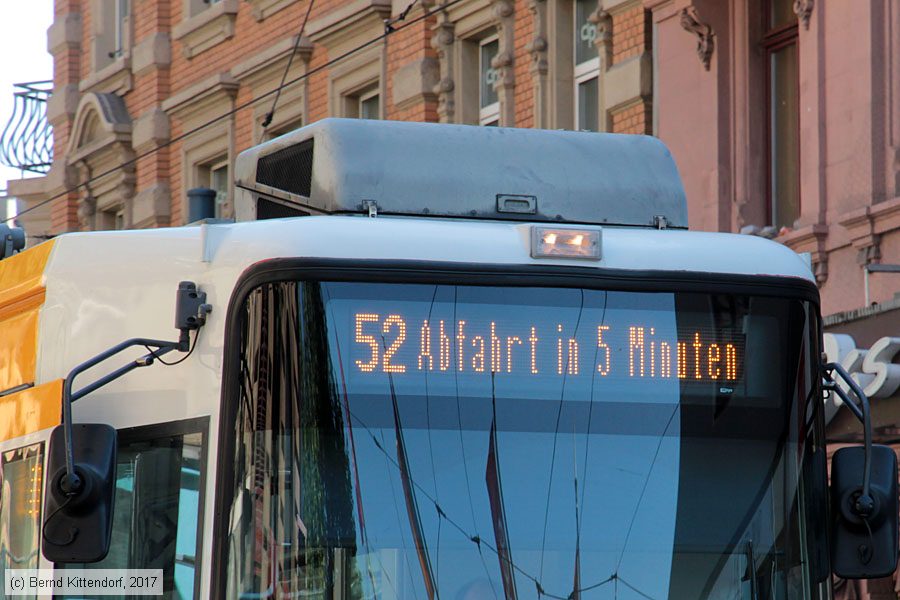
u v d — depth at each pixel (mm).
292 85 40719
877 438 23406
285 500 9453
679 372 10039
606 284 10055
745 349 10180
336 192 11344
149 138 46531
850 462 10117
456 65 35312
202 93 44031
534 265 9984
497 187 11656
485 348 9805
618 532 9711
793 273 10383
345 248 9797
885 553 10016
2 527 11203
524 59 33406
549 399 9812
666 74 29547
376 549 9414
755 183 27859
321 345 9633
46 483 9211
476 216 11539
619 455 9836
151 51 46594
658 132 29812
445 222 10164
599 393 9898
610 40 31453
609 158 12117
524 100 33375
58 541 9102
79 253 11047
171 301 10281
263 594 9375
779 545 9977
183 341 9961
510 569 9531
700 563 9797
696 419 9984
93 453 9219
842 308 25375
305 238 9805
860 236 24859
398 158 11539
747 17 27984
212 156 44344
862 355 23250
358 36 38250
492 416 9727
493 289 9891
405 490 9523
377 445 9555
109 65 49531
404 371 9688
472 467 9633
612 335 9992
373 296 9750
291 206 11984
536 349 9875
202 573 9602
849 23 25328
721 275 10242
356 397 9594
